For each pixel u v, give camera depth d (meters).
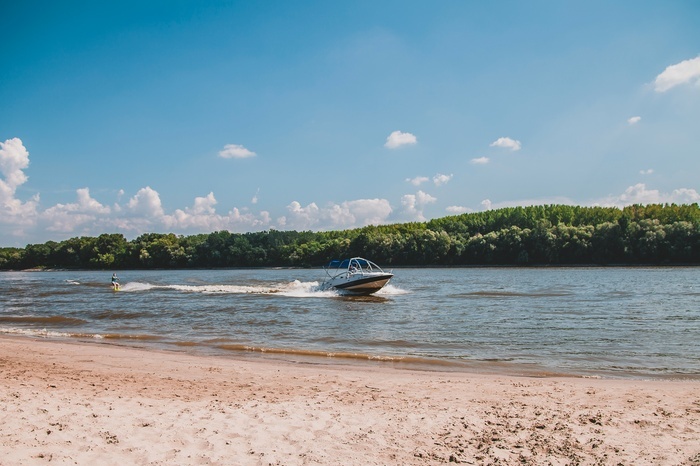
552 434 8.05
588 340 19.02
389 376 12.94
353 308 31.66
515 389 11.30
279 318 27.06
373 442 7.70
